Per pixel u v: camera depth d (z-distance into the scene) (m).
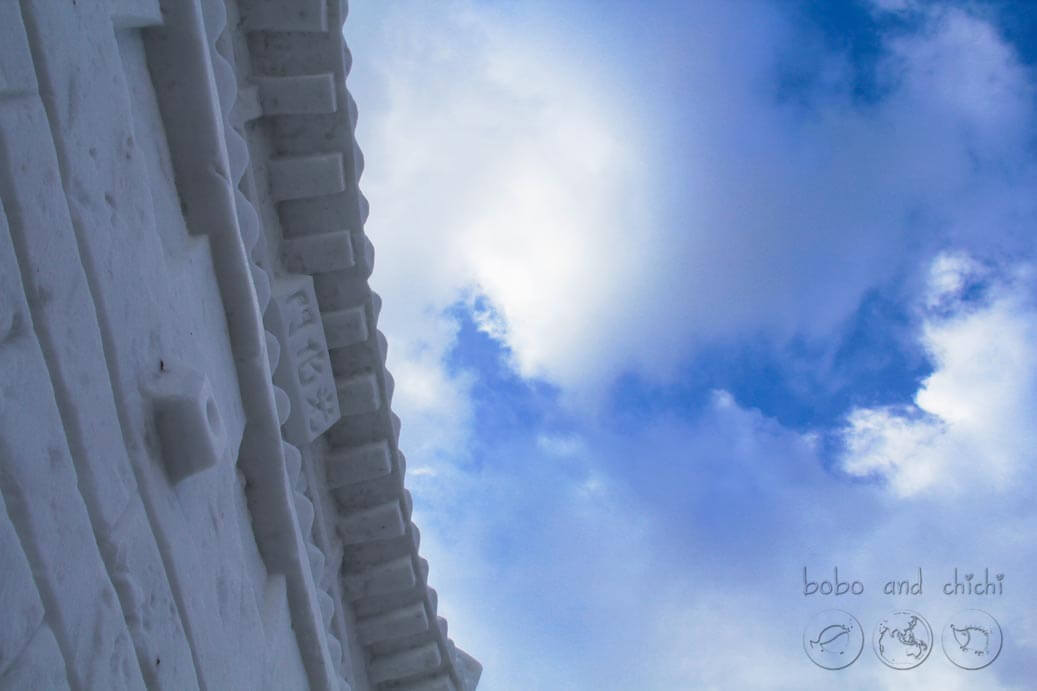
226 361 4.57
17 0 2.86
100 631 2.99
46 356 2.90
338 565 8.12
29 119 2.87
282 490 5.09
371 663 8.70
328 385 7.60
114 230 3.41
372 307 7.66
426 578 8.65
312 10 6.62
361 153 7.27
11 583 2.55
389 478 8.09
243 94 6.66
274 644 5.03
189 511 3.91
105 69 3.43
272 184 7.03
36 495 2.73
